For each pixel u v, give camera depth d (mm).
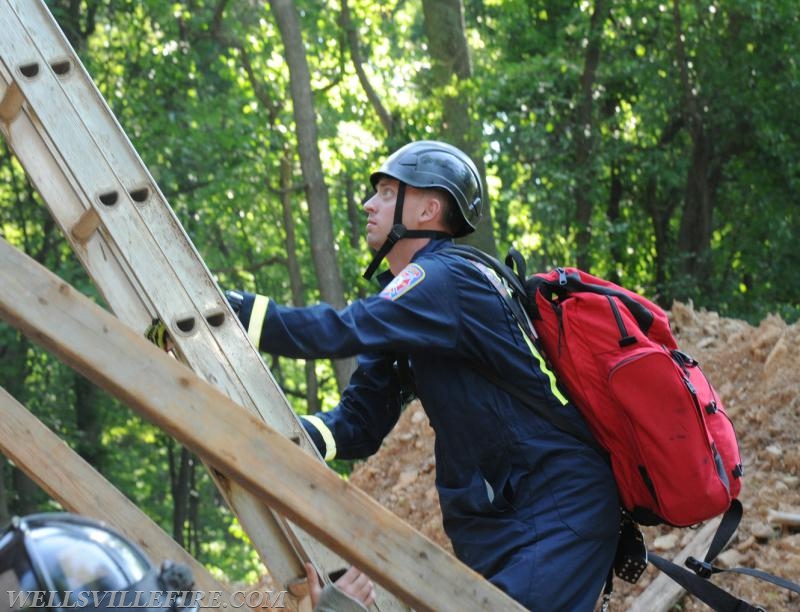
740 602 5684
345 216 28781
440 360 5035
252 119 26328
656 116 28500
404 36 28531
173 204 27625
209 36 27203
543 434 4984
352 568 4199
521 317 5062
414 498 10453
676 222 32594
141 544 4184
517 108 26578
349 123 27219
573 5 28000
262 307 4566
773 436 9242
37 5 4410
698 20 27750
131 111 26250
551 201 26766
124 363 3494
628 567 5297
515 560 4824
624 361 4848
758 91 27703
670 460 4812
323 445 5414
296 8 25547
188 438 3545
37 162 4367
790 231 29531
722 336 11078
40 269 3451
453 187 5289
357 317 4727
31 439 4234
